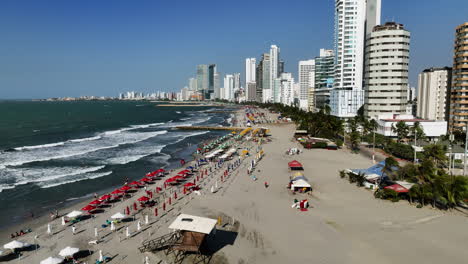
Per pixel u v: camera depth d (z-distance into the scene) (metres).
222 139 126.94
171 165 85.50
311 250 36.28
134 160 91.19
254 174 71.56
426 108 167.00
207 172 74.44
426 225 42.19
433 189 47.81
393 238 38.75
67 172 76.31
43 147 111.31
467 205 48.72
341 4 189.00
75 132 157.38
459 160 79.62
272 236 39.81
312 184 62.50
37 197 58.56
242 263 33.69
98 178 71.69
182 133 158.50
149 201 52.72
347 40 189.25
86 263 34.09
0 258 35.62
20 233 42.16
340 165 78.94
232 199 54.19
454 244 37.03
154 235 40.72
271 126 180.75
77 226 44.38
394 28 138.38
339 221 44.06
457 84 123.31
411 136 107.38
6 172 75.62
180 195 57.16
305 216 46.06
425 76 167.38
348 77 191.50
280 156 91.94
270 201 52.97
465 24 119.00
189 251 35.88
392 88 138.00
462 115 121.38
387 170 56.97
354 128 122.75
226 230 41.62
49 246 38.41
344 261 33.94
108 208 51.62
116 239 39.81
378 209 48.19
